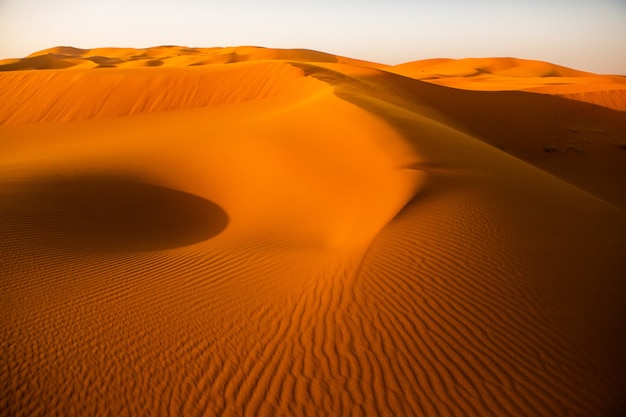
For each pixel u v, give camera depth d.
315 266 7.96
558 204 10.45
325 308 6.47
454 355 5.31
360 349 5.53
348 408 4.68
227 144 19.89
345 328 5.95
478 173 12.65
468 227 8.49
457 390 4.81
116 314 6.76
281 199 13.88
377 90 36.12
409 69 123.38
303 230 11.12
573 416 4.45
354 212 11.31
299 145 18.14
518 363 5.14
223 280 8.00
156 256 9.56
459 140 17.97
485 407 4.59
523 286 6.61
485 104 38.19
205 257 9.34
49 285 7.76
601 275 6.97
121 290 7.64
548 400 4.64
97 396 4.97
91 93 39.22
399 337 5.68
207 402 4.87
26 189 13.45
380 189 12.09
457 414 4.52
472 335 5.62
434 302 6.30
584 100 41.09
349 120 19.66
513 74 110.00
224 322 6.44
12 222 10.75
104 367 5.45
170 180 16.50
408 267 7.23
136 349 5.82
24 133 33.16
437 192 10.47
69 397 4.95
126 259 9.34
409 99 35.94
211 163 18.02
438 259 7.39
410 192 10.59
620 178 23.36
